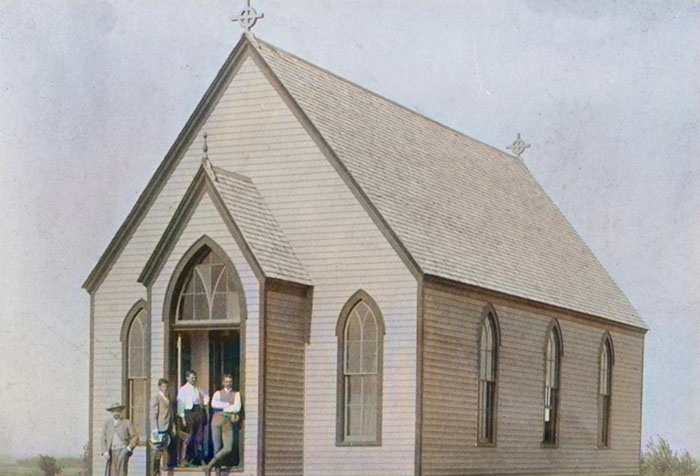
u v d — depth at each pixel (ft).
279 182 115.44
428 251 113.09
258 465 102.78
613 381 156.25
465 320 115.55
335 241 111.86
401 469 106.11
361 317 110.11
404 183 123.75
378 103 138.21
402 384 107.24
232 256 105.91
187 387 106.11
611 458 154.61
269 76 117.29
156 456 104.17
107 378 120.78
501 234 140.56
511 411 125.59
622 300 165.99
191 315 107.86
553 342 139.03
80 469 142.61
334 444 109.09
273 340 105.81
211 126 119.55
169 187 120.57
